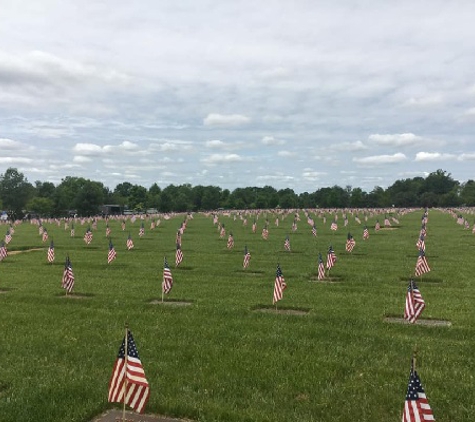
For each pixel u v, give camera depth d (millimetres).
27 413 8938
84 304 18109
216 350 12438
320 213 110875
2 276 25141
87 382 10414
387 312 16609
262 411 9023
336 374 10836
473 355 12070
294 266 28359
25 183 156250
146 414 9094
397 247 39094
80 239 50062
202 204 176625
